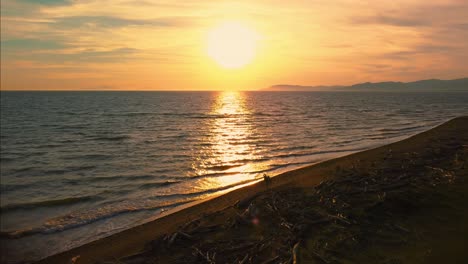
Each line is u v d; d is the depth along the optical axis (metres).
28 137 25.55
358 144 20.11
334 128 29.34
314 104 84.88
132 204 9.55
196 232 6.80
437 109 60.84
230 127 31.22
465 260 4.91
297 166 14.15
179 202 9.63
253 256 5.61
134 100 117.00
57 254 6.44
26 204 9.68
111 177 12.90
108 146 20.81
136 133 27.17
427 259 5.00
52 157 17.44
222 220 7.46
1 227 7.95
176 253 6.00
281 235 6.28
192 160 15.92
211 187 11.14
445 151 13.65
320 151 17.84
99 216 8.63
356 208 7.23
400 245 5.52
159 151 18.58
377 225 6.33
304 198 8.37
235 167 14.23
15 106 74.81
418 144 16.59
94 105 81.06
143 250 6.24
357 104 82.56
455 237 5.64
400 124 32.66
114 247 6.54
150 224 7.69
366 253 5.34
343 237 5.93
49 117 45.38
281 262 5.32
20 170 14.42
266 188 9.89
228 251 5.88
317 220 6.81
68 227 7.95
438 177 9.23
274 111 57.19
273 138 23.30
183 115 48.50
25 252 6.64
